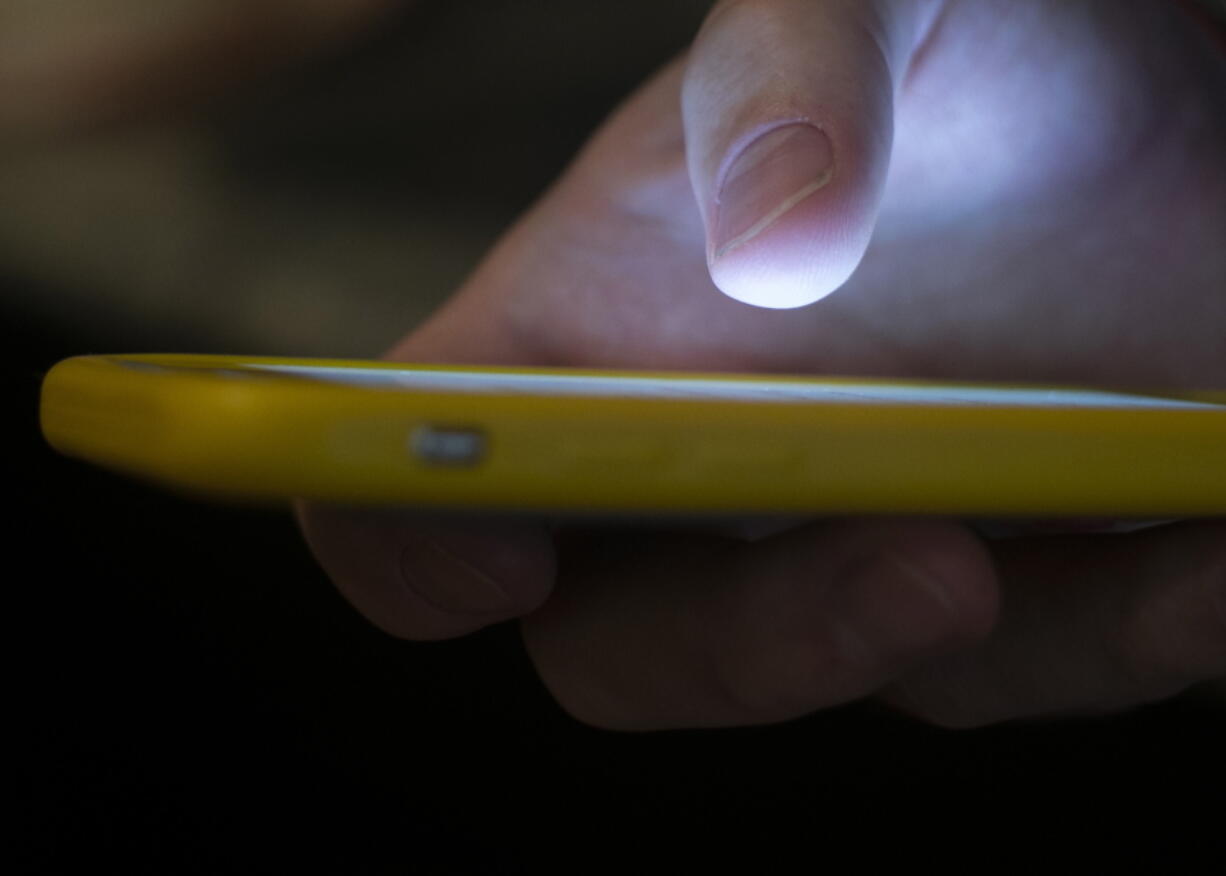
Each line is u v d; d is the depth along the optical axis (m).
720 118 0.24
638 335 0.29
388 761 0.29
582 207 0.28
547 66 0.42
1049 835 0.27
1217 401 0.25
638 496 0.20
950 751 0.28
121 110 0.40
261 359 0.25
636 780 0.28
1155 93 0.28
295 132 0.42
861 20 0.25
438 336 0.28
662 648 0.25
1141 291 0.29
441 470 0.20
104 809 0.28
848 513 0.21
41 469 0.36
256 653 0.31
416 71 0.42
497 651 0.31
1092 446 0.21
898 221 0.28
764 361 0.29
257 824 0.28
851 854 0.27
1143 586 0.25
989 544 0.26
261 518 0.35
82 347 0.39
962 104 0.28
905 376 0.29
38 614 0.32
